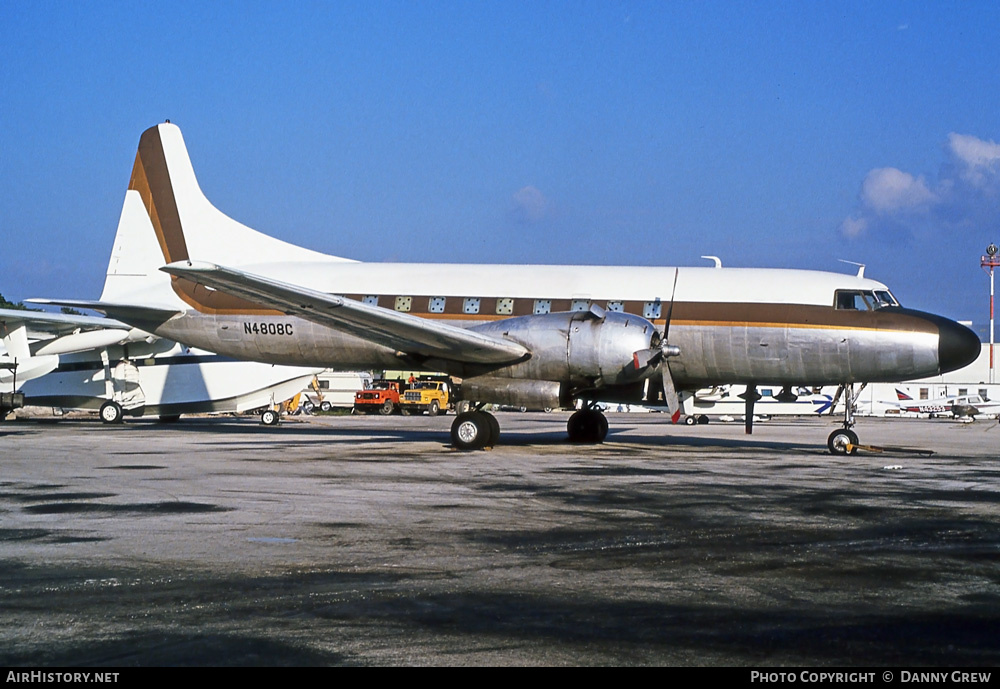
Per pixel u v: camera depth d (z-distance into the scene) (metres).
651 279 19.30
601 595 6.11
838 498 10.95
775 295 18.36
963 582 6.53
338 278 20.88
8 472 13.34
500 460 15.48
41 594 6.07
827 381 18.34
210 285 16.55
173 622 5.45
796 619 5.57
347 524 8.81
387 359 19.62
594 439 20.33
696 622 5.50
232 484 11.91
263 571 6.76
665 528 8.70
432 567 6.93
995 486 12.35
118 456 16.02
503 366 17.33
